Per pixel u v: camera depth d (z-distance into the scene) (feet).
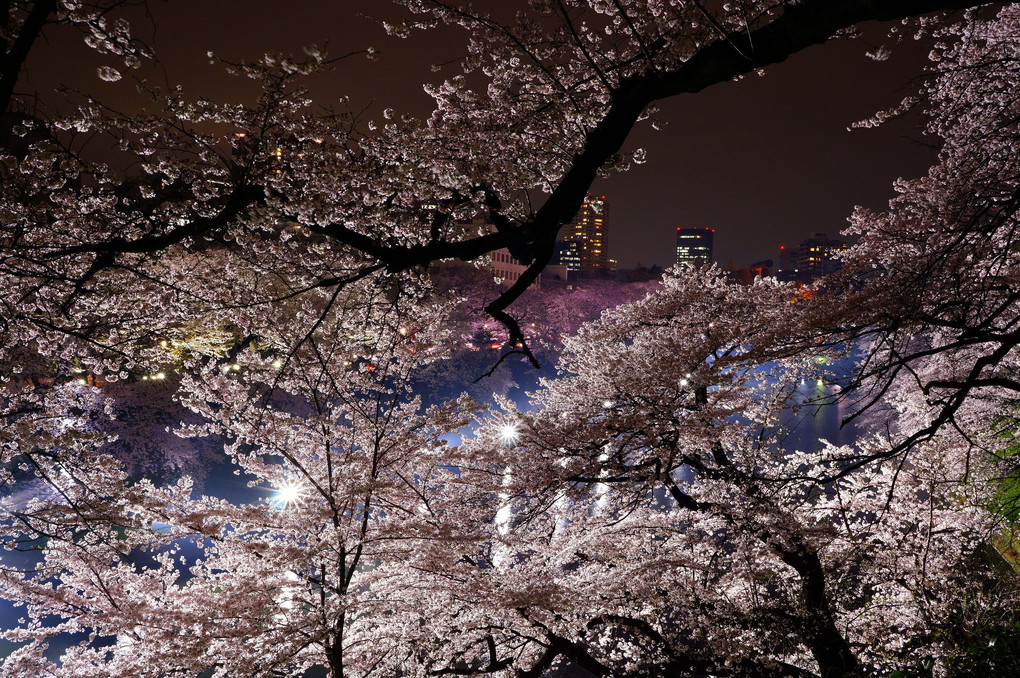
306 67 15.37
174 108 17.67
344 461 26.89
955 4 9.65
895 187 40.96
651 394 32.42
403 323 26.84
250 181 18.13
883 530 37.22
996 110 28.32
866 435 57.77
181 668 22.61
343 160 19.07
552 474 29.48
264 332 26.43
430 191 17.31
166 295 26.76
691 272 43.88
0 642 50.44
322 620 24.26
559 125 19.54
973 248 20.94
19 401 26.13
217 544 24.77
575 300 211.61
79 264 24.30
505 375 157.28
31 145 18.30
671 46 14.69
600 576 31.91
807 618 29.86
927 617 31.17
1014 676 22.06
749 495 31.35
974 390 35.50
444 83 20.22
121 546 24.30
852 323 23.99
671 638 33.24
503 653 34.45
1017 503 33.42
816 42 10.48
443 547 25.80
